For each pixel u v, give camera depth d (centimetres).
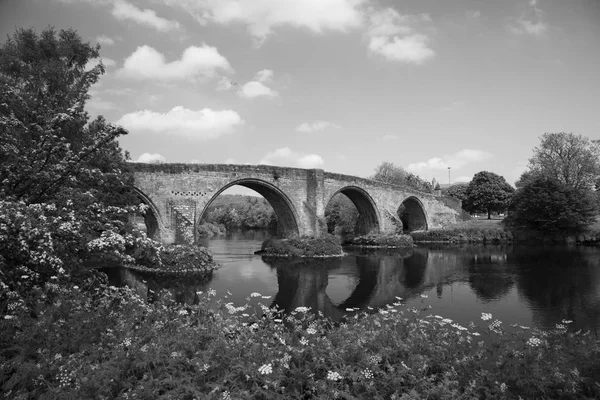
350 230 6388
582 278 2577
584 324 1564
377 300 2022
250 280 2530
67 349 646
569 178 5850
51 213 948
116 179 1333
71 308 757
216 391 515
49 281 895
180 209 3186
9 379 574
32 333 641
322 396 530
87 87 2170
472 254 4134
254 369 552
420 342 687
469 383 571
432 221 6462
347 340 681
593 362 631
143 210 1170
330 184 4500
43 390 560
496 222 6419
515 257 3794
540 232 5647
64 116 1099
